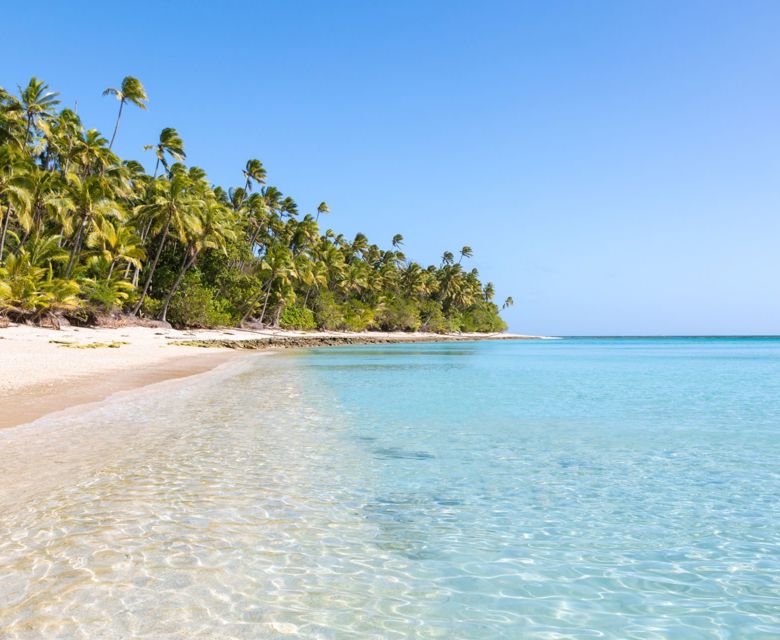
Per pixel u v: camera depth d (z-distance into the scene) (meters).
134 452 8.76
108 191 43.44
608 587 4.66
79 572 4.57
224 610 4.07
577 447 10.02
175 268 59.53
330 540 5.53
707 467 8.63
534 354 58.28
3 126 43.62
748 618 4.18
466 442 10.38
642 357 51.66
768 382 23.92
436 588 4.58
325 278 82.50
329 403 15.41
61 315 41.00
